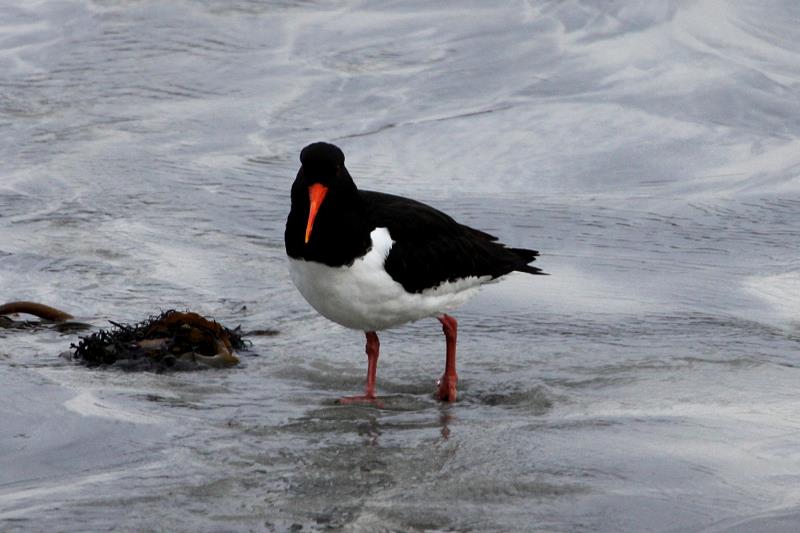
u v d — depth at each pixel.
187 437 9.29
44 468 8.65
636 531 7.64
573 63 21.42
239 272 14.21
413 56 22.25
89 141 19.00
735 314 12.88
